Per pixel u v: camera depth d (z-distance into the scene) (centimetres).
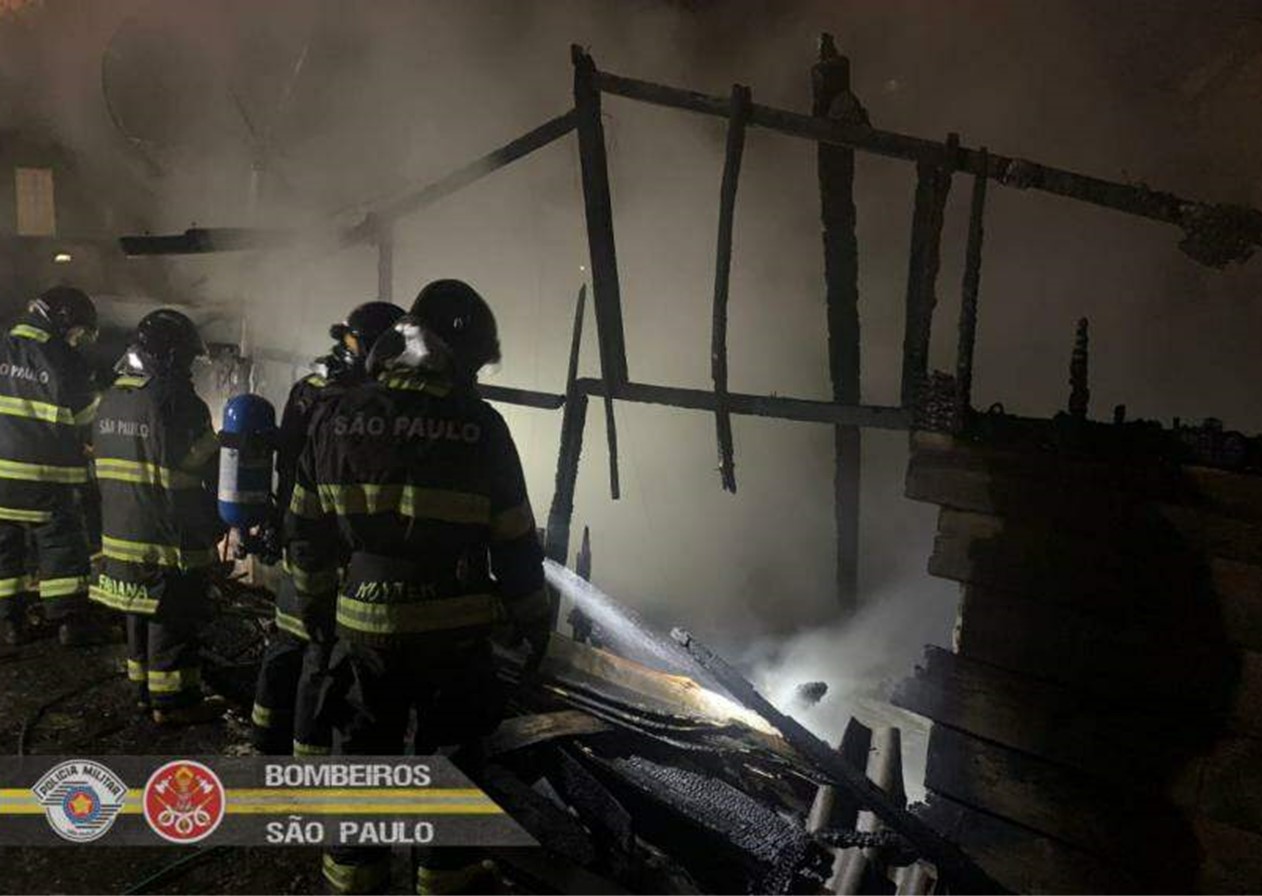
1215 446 294
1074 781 324
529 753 370
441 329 268
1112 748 314
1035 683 332
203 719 408
